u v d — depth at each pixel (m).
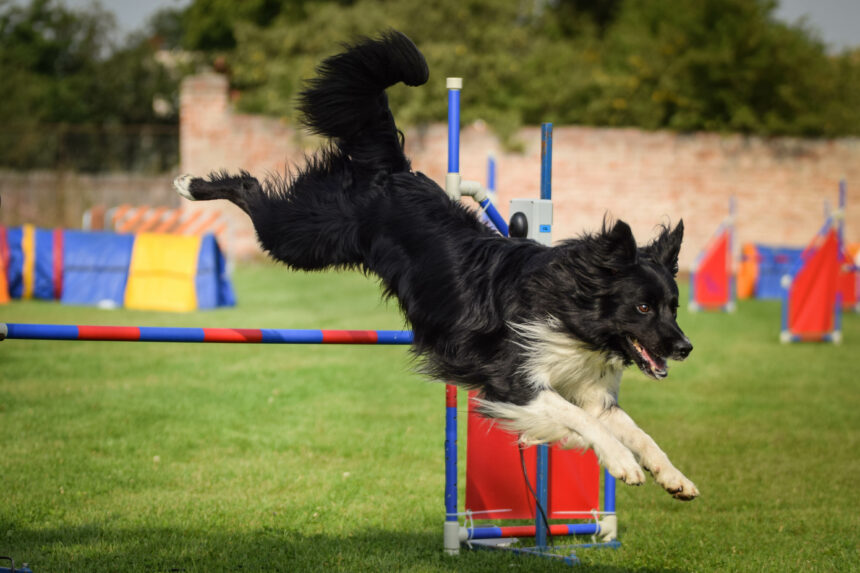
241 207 5.40
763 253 20.09
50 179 23.23
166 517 5.34
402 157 5.14
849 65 25.02
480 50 24.25
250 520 5.34
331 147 5.20
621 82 24.02
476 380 4.46
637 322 4.25
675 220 22.58
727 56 22.75
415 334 4.68
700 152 22.48
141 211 19.91
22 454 6.51
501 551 5.13
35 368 9.66
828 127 23.09
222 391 8.79
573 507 5.40
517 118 22.34
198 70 33.94
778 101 23.14
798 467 6.91
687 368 11.12
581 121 24.62
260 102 23.34
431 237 4.64
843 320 16.83
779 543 5.27
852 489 6.38
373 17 24.09
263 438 7.20
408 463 6.67
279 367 10.16
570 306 4.30
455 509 5.02
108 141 25.66
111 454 6.63
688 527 5.56
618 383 4.60
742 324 15.33
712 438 7.72
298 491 5.95
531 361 4.30
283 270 21.28
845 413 8.80
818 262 13.61
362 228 4.90
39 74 34.91
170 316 13.33
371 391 9.05
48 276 15.25
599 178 22.36
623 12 29.28
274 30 24.84
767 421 8.41
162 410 7.95
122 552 4.73
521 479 5.34
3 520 5.18
